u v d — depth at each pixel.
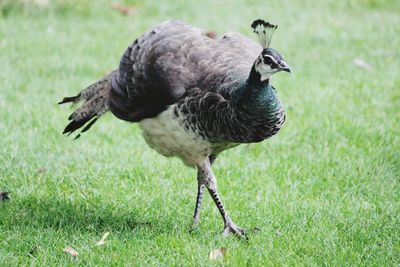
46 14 19.95
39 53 17.08
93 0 20.64
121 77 9.90
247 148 12.52
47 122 13.30
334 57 17.27
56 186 11.07
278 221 10.03
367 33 19.08
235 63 9.10
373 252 9.16
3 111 13.68
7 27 18.78
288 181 11.30
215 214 10.31
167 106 9.20
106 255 8.96
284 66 8.13
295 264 8.75
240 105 8.41
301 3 21.48
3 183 11.09
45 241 9.30
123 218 10.09
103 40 18.16
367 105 14.33
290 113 13.91
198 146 9.27
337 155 12.23
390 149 12.45
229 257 8.89
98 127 13.30
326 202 10.59
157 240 9.38
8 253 8.96
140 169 11.61
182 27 9.98
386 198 10.77
